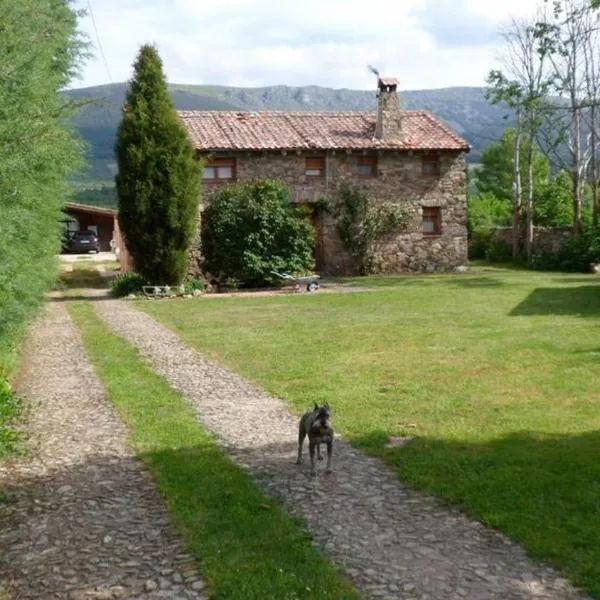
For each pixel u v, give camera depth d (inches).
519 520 225.9
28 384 431.8
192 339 587.2
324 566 198.8
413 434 320.5
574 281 982.4
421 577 193.5
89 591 189.5
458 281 1021.8
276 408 372.5
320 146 1128.8
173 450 304.3
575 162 1270.9
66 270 1365.7
